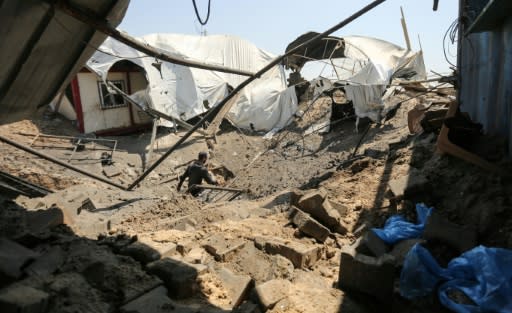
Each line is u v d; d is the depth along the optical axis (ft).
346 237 13.48
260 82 64.39
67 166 26.17
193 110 53.21
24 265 7.80
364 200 15.85
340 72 58.49
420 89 38.42
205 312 7.63
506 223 10.51
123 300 7.66
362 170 20.44
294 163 39.40
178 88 52.26
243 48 67.62
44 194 22.75
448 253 10.02
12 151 35.19
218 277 9.86
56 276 7.75
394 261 9.18
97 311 7.00
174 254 10.56
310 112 55.16
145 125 52.29
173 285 8.70
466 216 11.71
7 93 15.40
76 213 15.31
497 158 13.53
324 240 13.07
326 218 13.79
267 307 8.53
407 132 32.30
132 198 24.54
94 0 13.02
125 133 50.08
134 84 52.24
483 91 16.56
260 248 11.89
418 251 9.02
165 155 26.73
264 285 9.21
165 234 12.71
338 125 47.96
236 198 31.27
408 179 14.43
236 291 9.36
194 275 9.00
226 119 59.21
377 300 9.34
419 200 13.51
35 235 9.70
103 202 23.29
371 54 58.44
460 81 20.16
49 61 15.55
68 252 9.12
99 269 8.41
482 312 7.63
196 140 48.91
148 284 8.27
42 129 43.62
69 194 19.72
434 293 8.57
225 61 64.28
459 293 8.18
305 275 10.62
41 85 16.87
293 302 8.86
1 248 8.11
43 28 13.29
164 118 46.16
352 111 47.16
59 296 7.05
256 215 17.21
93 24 13.39
